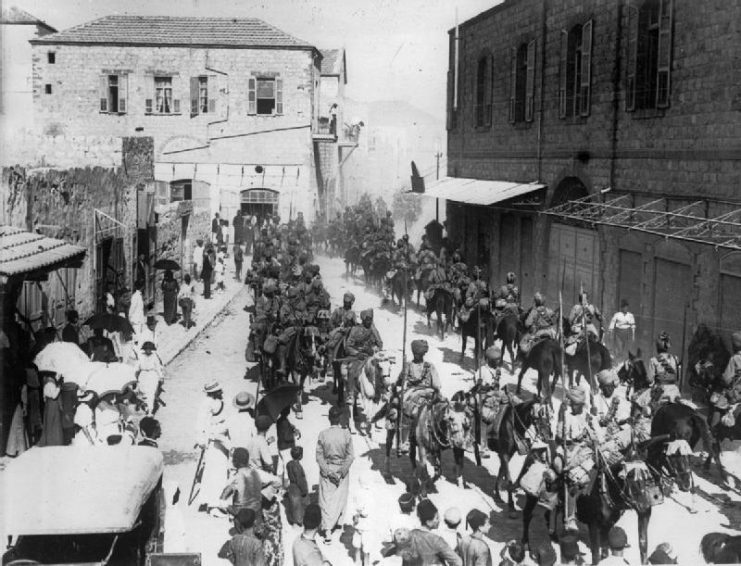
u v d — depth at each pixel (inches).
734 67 625.9
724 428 473.7
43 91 1189.1
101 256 732.7
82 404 461.4
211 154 1289.4
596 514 374.6
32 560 325.1
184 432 552.4
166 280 856.9
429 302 840.9
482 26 1146.7
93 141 786.8
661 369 499.2
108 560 322.3
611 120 809.5
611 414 389.1
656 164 735.7
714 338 589.9
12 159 773.9
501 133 1095.6
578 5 872.9
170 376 685.3
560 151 923.4
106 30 1203.9
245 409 445.4
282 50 1270.9
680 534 413.7
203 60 1253.1
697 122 673.6
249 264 1275.8
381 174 1592.0
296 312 640.4
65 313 622.5
